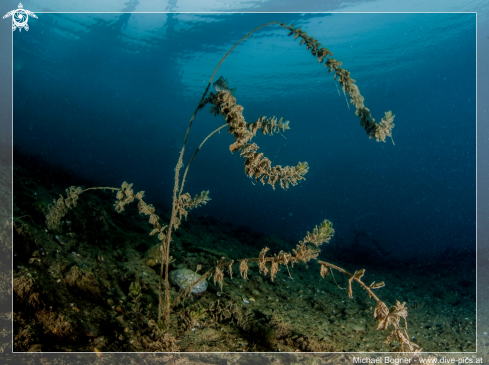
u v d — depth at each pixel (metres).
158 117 44.62
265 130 1.83
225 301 3.69
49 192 5.62
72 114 42.25
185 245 5.99
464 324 4.77
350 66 22.47
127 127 51.75
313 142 56.34
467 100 33.34
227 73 24.66
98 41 22.86
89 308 2.75
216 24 18.95
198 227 8.79
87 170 17.58
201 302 3.54
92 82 31.78
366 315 4.56
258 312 3.70
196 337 2.87
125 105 39.16
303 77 24.64
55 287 2.74
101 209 4.76
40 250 3.19
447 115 38.81
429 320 4.87
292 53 20.86
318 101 31.33
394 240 18.88
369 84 26.61
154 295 3.37
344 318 4.31
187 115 42.91
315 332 3.61
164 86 31.52
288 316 3.88
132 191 2.50
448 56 22.27
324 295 5.15
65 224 4.06
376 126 1.73
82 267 3.29
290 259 1.99
